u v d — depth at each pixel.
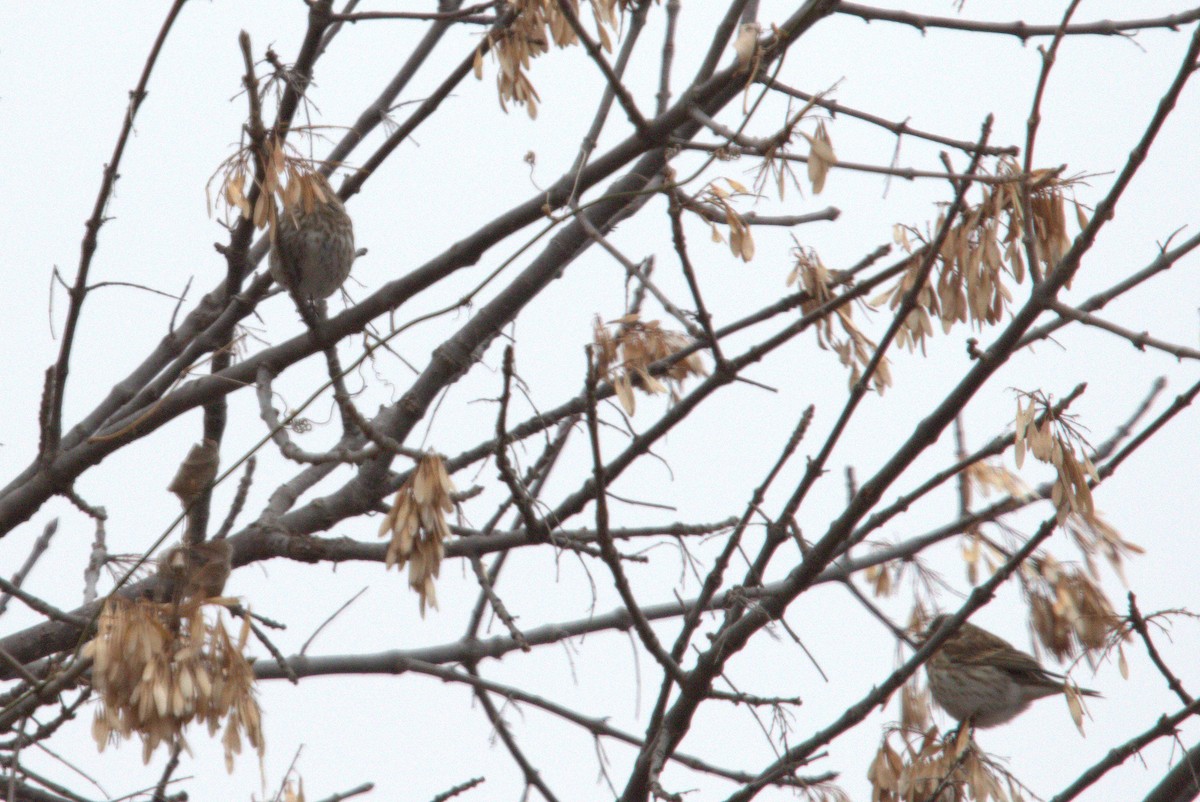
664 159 9.56
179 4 8.16
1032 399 7.34
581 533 8.95
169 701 6.39
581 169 8.19
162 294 9.15
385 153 10.20
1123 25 9.14
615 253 7.77
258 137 7.57
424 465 6.95
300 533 10.05
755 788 8.00
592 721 10.37
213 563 6.78
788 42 7.70
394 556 6.78
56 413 9.49
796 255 9.09
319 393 7.52
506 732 11.13
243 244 10.01
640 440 8.66
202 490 7.17
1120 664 8.41
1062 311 7.40
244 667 6.63
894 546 9.78
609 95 10.56
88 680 7.73
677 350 8.95
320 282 10.42
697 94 8.19
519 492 8.33
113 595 6.70
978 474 9.54
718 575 8.34
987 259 7.57
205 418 9.98
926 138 7.98
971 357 7.62
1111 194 7.32
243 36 7.43
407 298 9.76
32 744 7.47
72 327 9.10
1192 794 8.09
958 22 9.21
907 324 7.99
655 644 8.03
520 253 7.82
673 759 9.91
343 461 7.62
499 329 10.32
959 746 8.16
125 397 10.92
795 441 8.23
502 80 8.26
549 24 8.24
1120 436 9.20
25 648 9.55
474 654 10.88
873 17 9.20
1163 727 8.16
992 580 7.99
